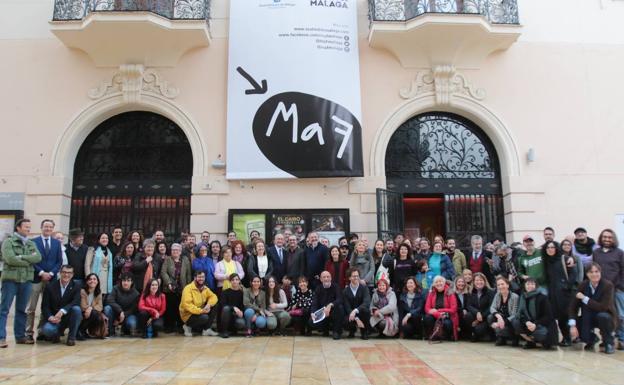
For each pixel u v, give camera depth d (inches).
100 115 373.1
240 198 360.8
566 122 385.4
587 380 171.3
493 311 251.8
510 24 370.3
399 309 280.5
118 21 344.8
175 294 291.7
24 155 364.5
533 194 372.2
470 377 175.3
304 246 352.8
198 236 354.6
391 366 193.9
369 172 367.6
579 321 250.8
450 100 379.9
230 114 365.1
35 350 227.3
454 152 389.7
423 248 306.5
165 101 372.2
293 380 168.7
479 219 380.5
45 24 383.2
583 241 290.2
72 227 368.5
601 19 404.8
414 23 359.3
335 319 271.1
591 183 377.4
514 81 388.5
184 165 379.6
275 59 370.6
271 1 378.9
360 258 295.7
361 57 383.2
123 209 372.5
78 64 377.1
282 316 280.8
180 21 357.1
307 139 361.1
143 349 231.6
